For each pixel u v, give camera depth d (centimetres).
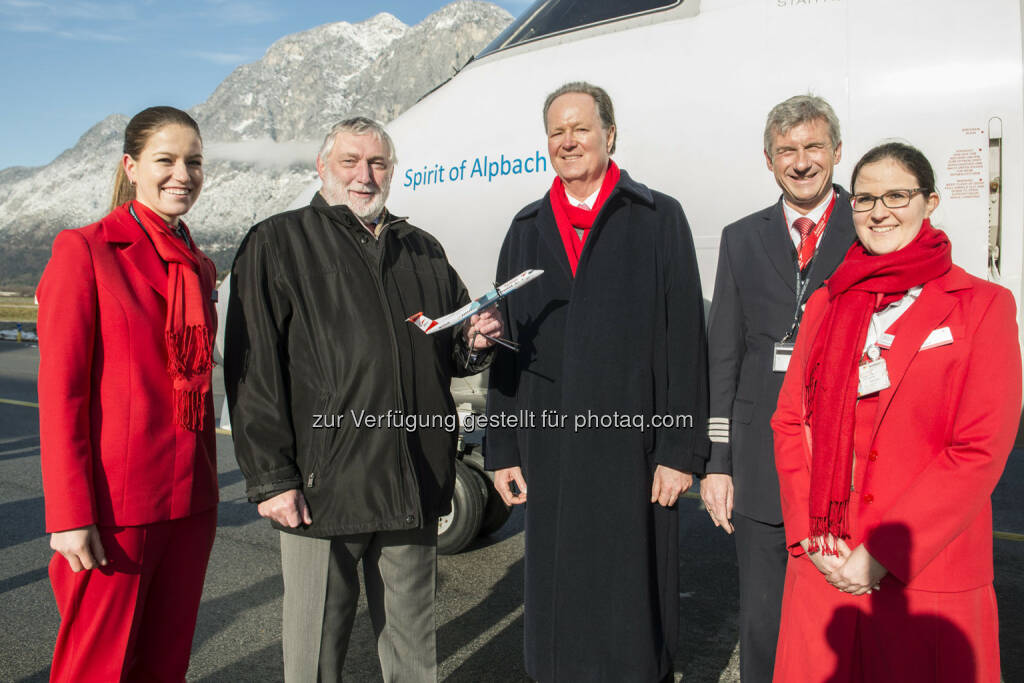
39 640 325
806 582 187
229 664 307
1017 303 315
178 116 209
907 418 171
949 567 167
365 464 209
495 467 252
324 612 217
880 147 177
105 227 201
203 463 211
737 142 349
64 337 186
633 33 378
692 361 228
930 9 324
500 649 321
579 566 228
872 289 174
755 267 239
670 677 235
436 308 233
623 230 231
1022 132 311
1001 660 305
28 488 574
